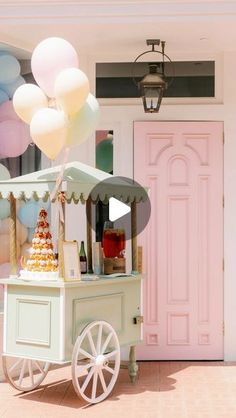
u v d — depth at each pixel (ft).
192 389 17.52
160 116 20.94
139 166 20.89
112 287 17.19
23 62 19.77
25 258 19.22
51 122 14.75
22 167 19.57
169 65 21.15
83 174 17.01
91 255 18.75
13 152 19.21
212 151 20.83
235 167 20.77
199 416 15.19
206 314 20.77
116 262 17.85
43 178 16.26
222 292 20.76
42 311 15.87
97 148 21.13
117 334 17.30
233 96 20.83
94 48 20.52
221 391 17.30
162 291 20.83
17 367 18.62
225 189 20.80
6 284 16.39
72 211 20.77
